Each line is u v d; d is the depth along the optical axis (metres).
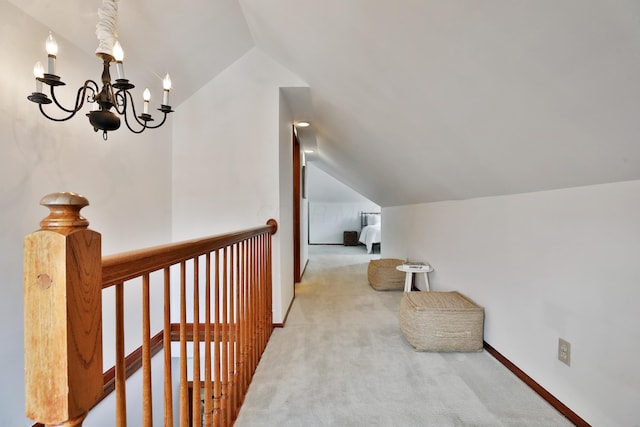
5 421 1.36
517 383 1.82
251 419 1.53
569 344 1.51
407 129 2.06
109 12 1.41
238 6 2.25
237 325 1.70
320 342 2.40
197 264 1.22
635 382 1.20
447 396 1.70
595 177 1.31
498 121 1.36
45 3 1.48
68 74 1.70
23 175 1.46
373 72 1.72
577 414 1.46
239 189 2.78
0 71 1.35
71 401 0.58
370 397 1.69
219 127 2.78
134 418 2.21
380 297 3.69
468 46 1.11
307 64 2.32
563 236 1.54
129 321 2.21
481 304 2.34
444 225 3.06
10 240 1.40
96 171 1.92
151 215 2.49
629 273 1.21
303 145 5.03
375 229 7.86
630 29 0.71
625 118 0.93
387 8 1.22
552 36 0.86
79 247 0.59
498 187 1.99
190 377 2.64
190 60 2.44
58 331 0.57
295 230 4.44
